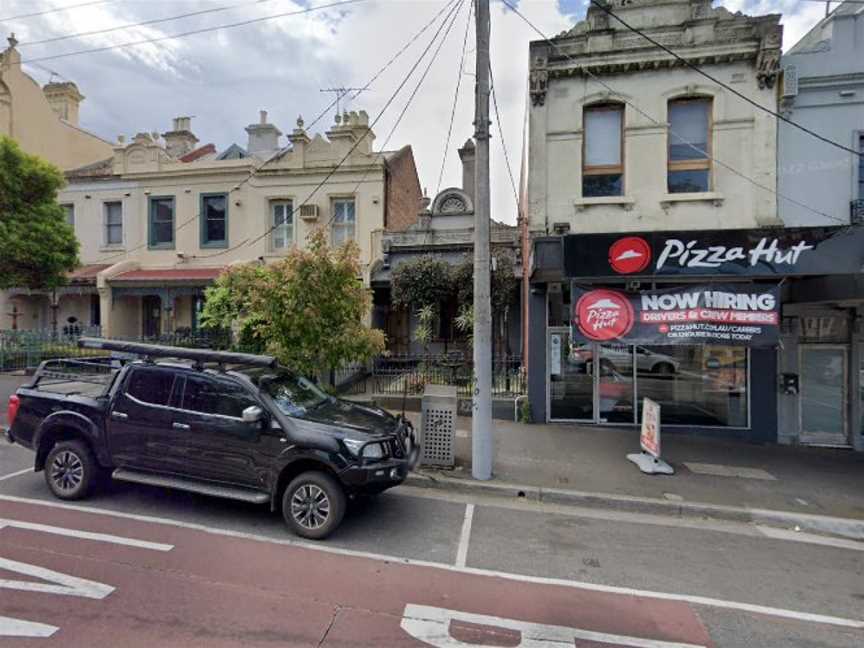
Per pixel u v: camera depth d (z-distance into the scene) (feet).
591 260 26.07
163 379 17.47
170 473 16.92
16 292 57.16
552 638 10.71
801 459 26.32
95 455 17.74
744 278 27.37
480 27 21.66
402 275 44.50
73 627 10.29
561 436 29.48
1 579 12.17
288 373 20.18
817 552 16.11
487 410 21.52
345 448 15.37
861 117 28.58
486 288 21.72
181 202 55.62
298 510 15.52
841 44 28.58
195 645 9.82
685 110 30.66
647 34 30.17
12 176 41.24
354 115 52.39
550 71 31.30
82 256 57.52
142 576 12.59
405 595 12.26
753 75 29.48
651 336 25.98
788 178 29.17
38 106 61.87
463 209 50.31
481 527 17.10
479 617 11.43
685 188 30.60
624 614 11.87
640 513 19.33
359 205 52.16
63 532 15.03
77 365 20.75
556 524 17.70
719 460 25.71
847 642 11.02
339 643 10.11
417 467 22.71
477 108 21.86
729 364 31.09
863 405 29.55
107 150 72.33
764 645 10.80
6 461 22.53
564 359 32.83
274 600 11.71
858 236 23.17
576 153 31.32
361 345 24.80
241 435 16.12
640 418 32.07
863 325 29.45
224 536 15.25
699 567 14.66
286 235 54.03
